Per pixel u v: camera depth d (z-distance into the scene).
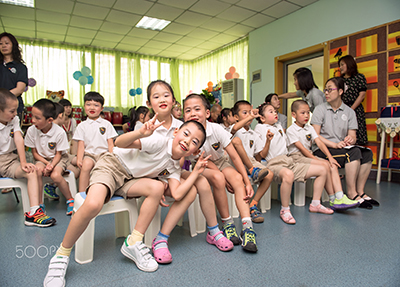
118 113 5.66
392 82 3.15
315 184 1.88
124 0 4.00
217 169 1.51
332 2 3.73
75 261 1.17
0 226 1.62
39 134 1.90
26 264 1.13
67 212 1.86
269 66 4.75
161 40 5.72
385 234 1.47
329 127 2.27
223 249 1.26
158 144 1.15
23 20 4.65
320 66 4.14
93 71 6.09
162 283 0.99
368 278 1.02
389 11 3.16
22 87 2.23
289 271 1.07
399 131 2.83
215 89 5.87
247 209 1.39
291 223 1.64
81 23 4.81
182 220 1.65
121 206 1.21
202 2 4.07
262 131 2.04
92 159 1.98
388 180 3.11
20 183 1.72
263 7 4.15
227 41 5.77
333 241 1.37
